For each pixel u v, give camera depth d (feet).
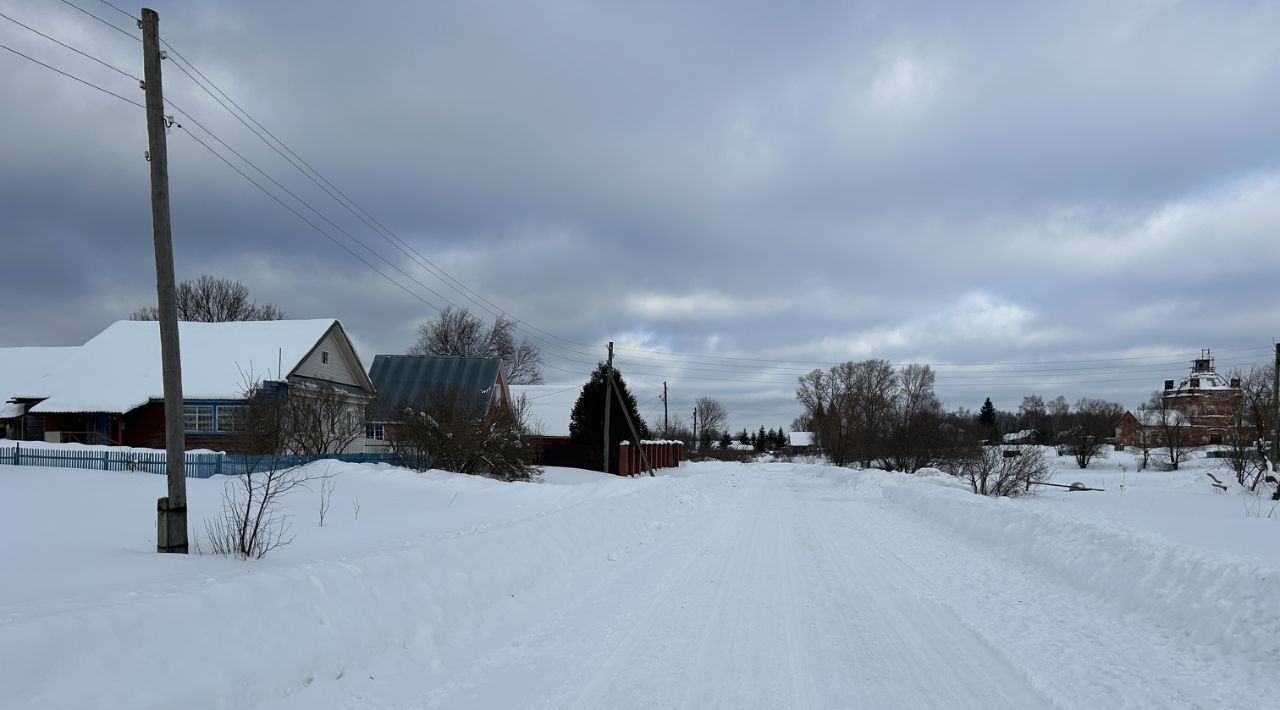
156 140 30.78
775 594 30.01
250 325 116.47
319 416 85.20
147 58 30.83
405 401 109.50
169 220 30.73
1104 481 128.06
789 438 468.34
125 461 71.26
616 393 132.46
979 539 45.96
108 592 18.31
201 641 16.88
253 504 46.39
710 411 385.09
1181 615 24.06
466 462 85.51
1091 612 27.04
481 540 30.60
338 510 49.03
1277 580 22.34
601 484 72.84
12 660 13.50
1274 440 96.84
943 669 20.42
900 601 28.89
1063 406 377.91
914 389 268.21
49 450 75.66
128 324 118.32
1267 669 19.42
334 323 116.37
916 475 112.27
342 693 18.07
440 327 242.58
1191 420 203.21
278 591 19.81
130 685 14.79
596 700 18.02
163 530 28.68
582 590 30.40
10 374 118.32
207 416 104.32
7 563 23.79
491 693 18.47
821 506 73.77
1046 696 18.28
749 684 19.21
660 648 22.29
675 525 54.39
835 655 21.71
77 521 36.27
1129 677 19.62
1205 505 67.72
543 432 161.17
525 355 255.29
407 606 23.13
